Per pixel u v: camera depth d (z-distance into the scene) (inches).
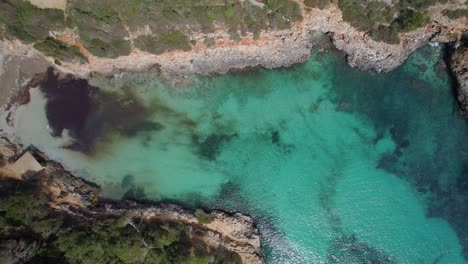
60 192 1993.1
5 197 1823.3
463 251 2075.5
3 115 2098.9
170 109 2175.2
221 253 1941.4
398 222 2106.3
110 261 1777.8
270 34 2074.3
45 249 1763.0
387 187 2134.6
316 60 2162.9
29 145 2087.8
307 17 2043.6
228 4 1966.0
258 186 2124.8
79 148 2117.4
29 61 2122.3
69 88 2162.9
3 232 1768.0
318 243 2086.6
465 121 2105.1
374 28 2042.3
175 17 1973.4
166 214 2004.2
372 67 2129.7
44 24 1974.7
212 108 2175.2
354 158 2153.1
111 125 2156.7
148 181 2111.2
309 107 2175.2
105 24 1968.5
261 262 1989.4
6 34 2028.8
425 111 2139.5
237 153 2150.6
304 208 2117.4
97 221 1915.6
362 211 2119.8
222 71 2172.7
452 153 2118.6
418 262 2073.1
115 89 2177.7
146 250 1798.7
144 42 2049.7
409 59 2118.6
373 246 2087.8
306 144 2160.4
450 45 2068.2
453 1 1911.9
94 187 2073.1
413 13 1956.2
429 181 2129.7
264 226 2089.1
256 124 2170.3
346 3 1971.0
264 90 2178.9
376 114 2156.7
